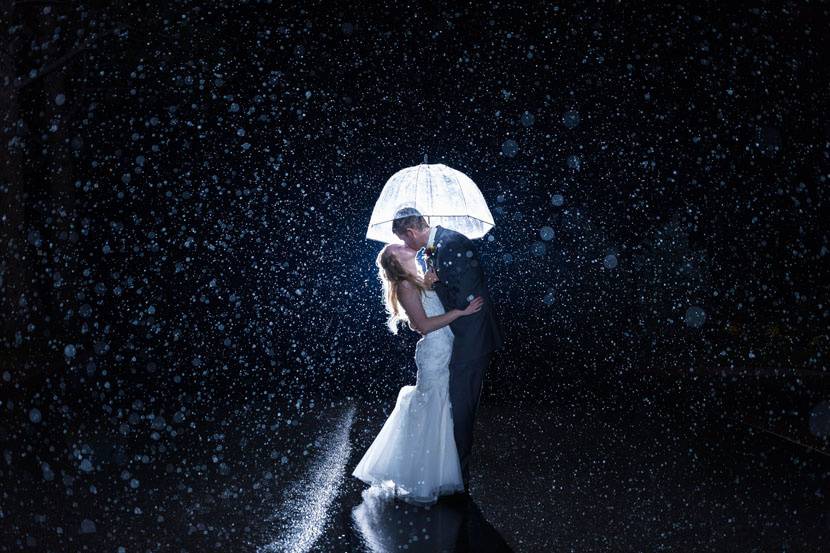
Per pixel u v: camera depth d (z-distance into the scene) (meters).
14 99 14.10
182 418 8.20
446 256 5.27
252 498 5.26
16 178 14.11
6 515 4.88
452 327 5.33
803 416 7.74
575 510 4.95
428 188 5.79
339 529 4.58
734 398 8.97
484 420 8.06
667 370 10.84
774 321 13.08
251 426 7.79
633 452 6.57
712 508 4.95
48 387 10.33
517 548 4.24
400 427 5.29
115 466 6.18
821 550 4.15
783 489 5.36
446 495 5.31
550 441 7.04
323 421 8.03
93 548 4.28
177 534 4.50
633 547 4.24
